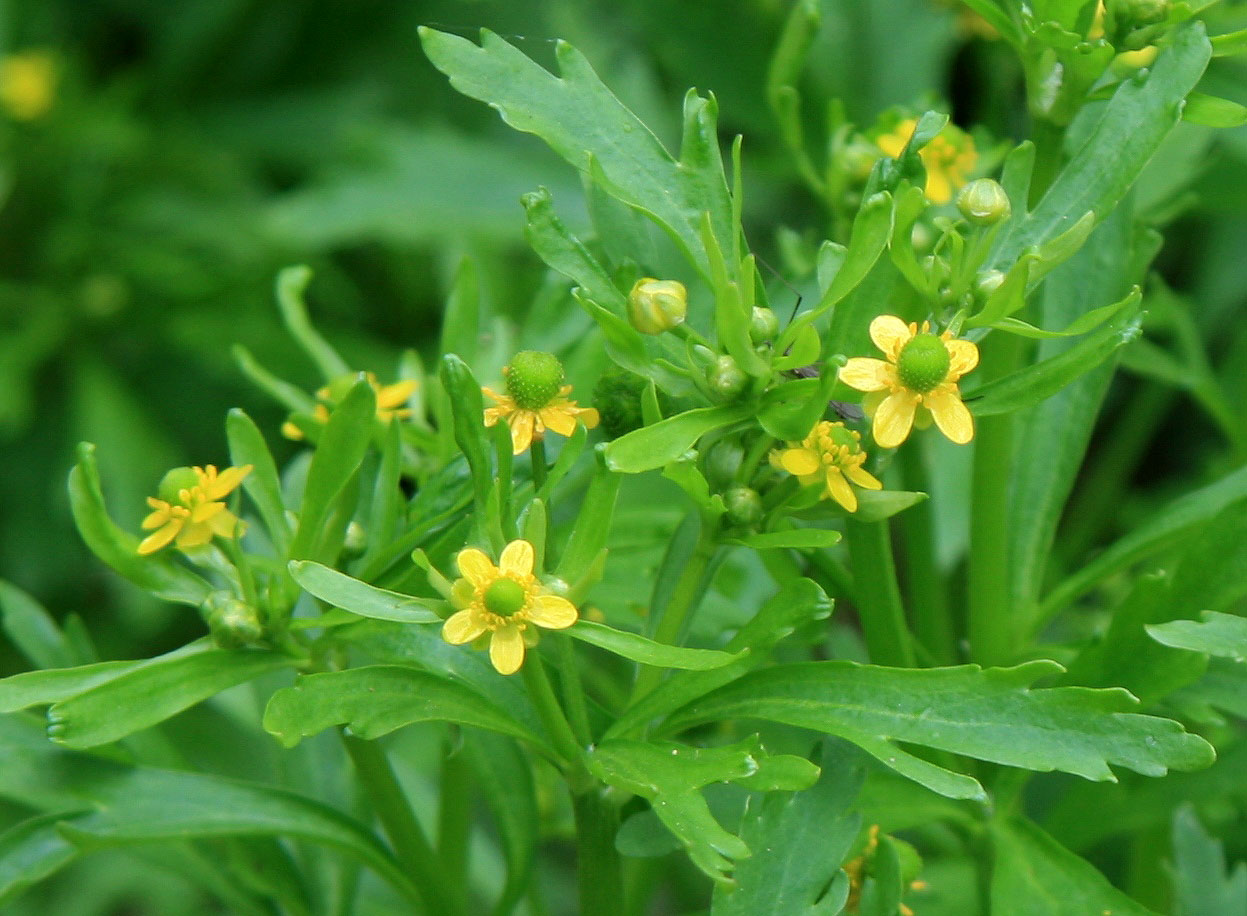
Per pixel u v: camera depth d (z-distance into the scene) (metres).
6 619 0.37
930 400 0.33
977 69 0.56
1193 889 0.36
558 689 0.34
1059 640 0.44
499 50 0.34
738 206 0.33
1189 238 0.62
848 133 0.38
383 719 0.33
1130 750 0.32
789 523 0.35
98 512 0.34
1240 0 0.41
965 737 0.33
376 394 0.34
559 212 0.63
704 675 0.33
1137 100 0.34
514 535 0.33
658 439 0.33
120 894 0.63
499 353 0.38
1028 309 0.36
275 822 0.35
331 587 0.32
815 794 0.33
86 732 0.33
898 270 0.34
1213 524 0.34
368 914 0.40
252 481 0.35
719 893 0.33
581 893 0.35
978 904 0.36
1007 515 0.37
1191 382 0.41
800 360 0.32
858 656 0.40
